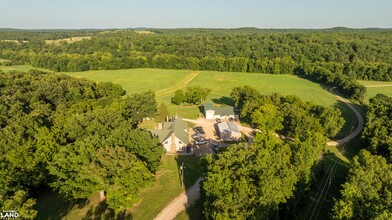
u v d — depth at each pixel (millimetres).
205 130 90500
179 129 79500
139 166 48219
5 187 47250
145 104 93625
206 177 45062
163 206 51406
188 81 164500
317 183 59625
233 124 88188
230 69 190125
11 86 99000
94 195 54625
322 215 50156
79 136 64125
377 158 55281
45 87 98688
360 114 110438
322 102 126312
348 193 42844
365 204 41156
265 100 94250
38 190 56031
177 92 116375
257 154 47312
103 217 48500
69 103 98125
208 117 101438
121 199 46469
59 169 50406
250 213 38719
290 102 95750
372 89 147375
